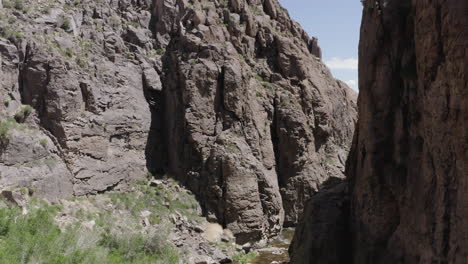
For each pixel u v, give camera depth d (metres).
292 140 45.16
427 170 14.88
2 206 25.27
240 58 45.75
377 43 18.42
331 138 52.12
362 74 19.78
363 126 19.67
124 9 46.88
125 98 39.09
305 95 47.84
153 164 41.00
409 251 16.31
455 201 13.21
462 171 12.72
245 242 37.44
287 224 44.22
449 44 12.98
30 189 28.45
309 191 45.09
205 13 46.78
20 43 33.38
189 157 40.09
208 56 42.03
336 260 20.12
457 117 12.84
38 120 32.50
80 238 24.28
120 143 37.97
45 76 33.25
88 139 34.50
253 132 42.00
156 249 29.52
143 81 42.50
